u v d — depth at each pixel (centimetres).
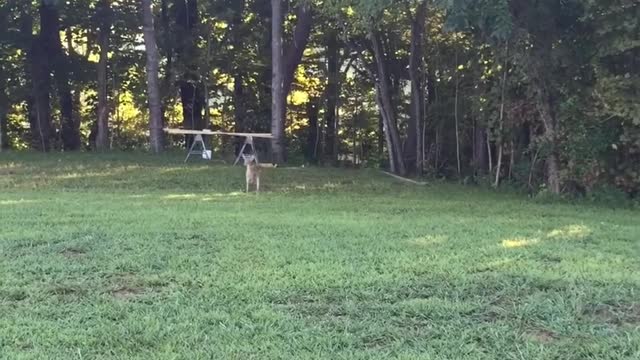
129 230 748
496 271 574
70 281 543
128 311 472
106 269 577
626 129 1066
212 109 2262
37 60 2195
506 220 881
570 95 1151
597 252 659
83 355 396
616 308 480
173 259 614
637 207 1051
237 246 671
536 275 555
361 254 640
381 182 1406
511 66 1306
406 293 515
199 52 2162
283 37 2016
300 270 575
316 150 2203
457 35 1598
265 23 2141
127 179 1323
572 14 1110
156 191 1193
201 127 2256
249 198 1105
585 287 522
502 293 513
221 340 421
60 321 452
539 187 1265
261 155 1897
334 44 2094
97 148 2128
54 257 620
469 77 1590
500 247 679
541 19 1112
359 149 2184
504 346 412
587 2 1045
